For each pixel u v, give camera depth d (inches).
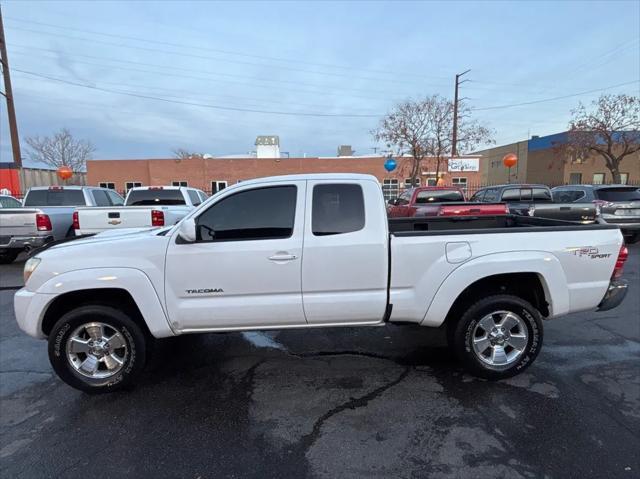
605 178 1397.6
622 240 144.9
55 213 356.8
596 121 1016.9
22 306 131.3
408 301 136.9
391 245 135.1
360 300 135.7
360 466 100.3
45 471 99.9
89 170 1311.5
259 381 144.8
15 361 164.4
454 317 143.7
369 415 122.0
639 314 211.8
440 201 474.6
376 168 1298.0
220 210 134.4
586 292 142.1
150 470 100.0
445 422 117.8
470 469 98.6
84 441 111.6
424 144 1007.6
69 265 130.3
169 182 1317.7
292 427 116.9
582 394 132.5
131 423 119.8
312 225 134.0
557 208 415.5
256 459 103.3
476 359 140.5
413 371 150.9
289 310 135.0
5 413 126.1
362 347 174.2
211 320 133.9
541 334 140.8
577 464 99.6
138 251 131.6
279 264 132.3
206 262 131.2
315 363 159.0
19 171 793.6
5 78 756.6
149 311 131.6
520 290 149.4
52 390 140.6
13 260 375.9
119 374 135.8
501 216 211.5
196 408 127.6
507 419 118.7
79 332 134.9
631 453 103.3
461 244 136.3
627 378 143.3
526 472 97.2
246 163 1321.4
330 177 137.6
